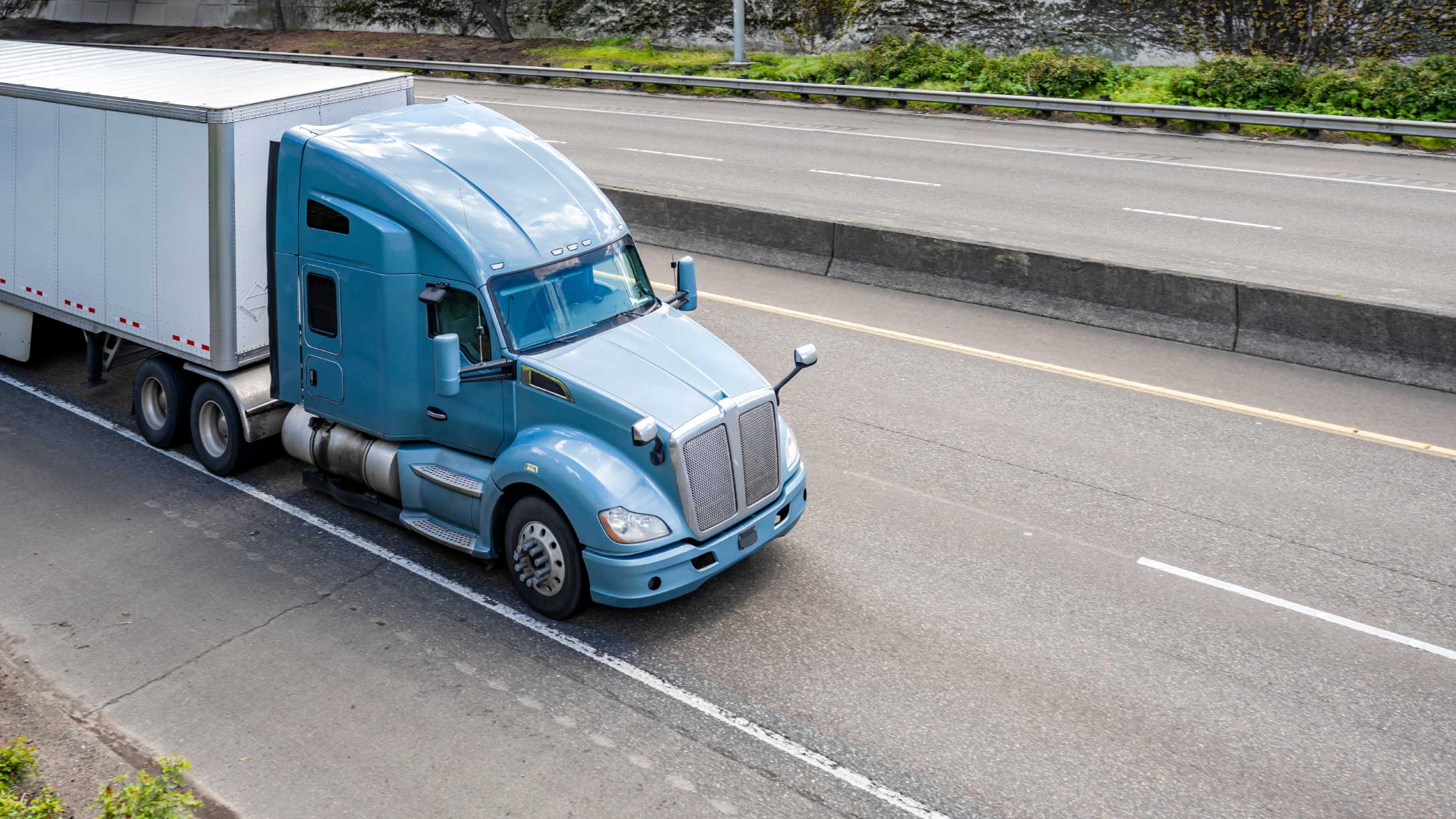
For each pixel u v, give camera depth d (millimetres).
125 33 49531
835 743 6629
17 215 11156
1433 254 15531
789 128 26297
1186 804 6105
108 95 9711
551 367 7809
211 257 9250
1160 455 10391
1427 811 6059
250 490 9930
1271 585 8266
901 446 10648
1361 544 8805
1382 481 9820
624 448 7555
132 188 9781
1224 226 17172
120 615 8016
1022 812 6066
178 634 7789
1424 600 8047
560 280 8352
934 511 9422
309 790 6254
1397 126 21891
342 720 6863
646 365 7973
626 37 38750
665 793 6219
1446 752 6508
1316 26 26203
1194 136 24094
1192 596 8141
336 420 9031
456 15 42438
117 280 10242
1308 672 7254
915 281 15273
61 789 6227
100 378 11578
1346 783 6266
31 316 11781
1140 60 28766
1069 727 6746
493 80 35531
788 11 35125
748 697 7062
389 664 7434
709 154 23359
